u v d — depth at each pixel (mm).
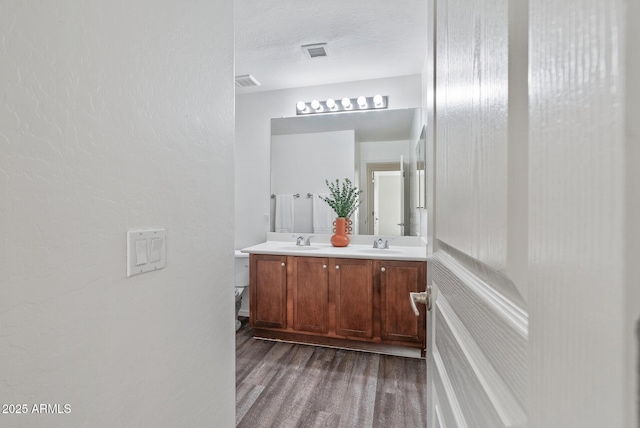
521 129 330
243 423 1635
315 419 1668
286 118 3232
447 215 694
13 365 500
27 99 511
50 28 543
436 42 833
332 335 2553
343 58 2598
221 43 1089
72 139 585
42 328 540
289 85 3146
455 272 628
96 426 642
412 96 2939
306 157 3197
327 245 3098
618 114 173
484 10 437
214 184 1057
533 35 275
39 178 530
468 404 543
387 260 2438
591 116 198
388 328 2434
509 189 358
